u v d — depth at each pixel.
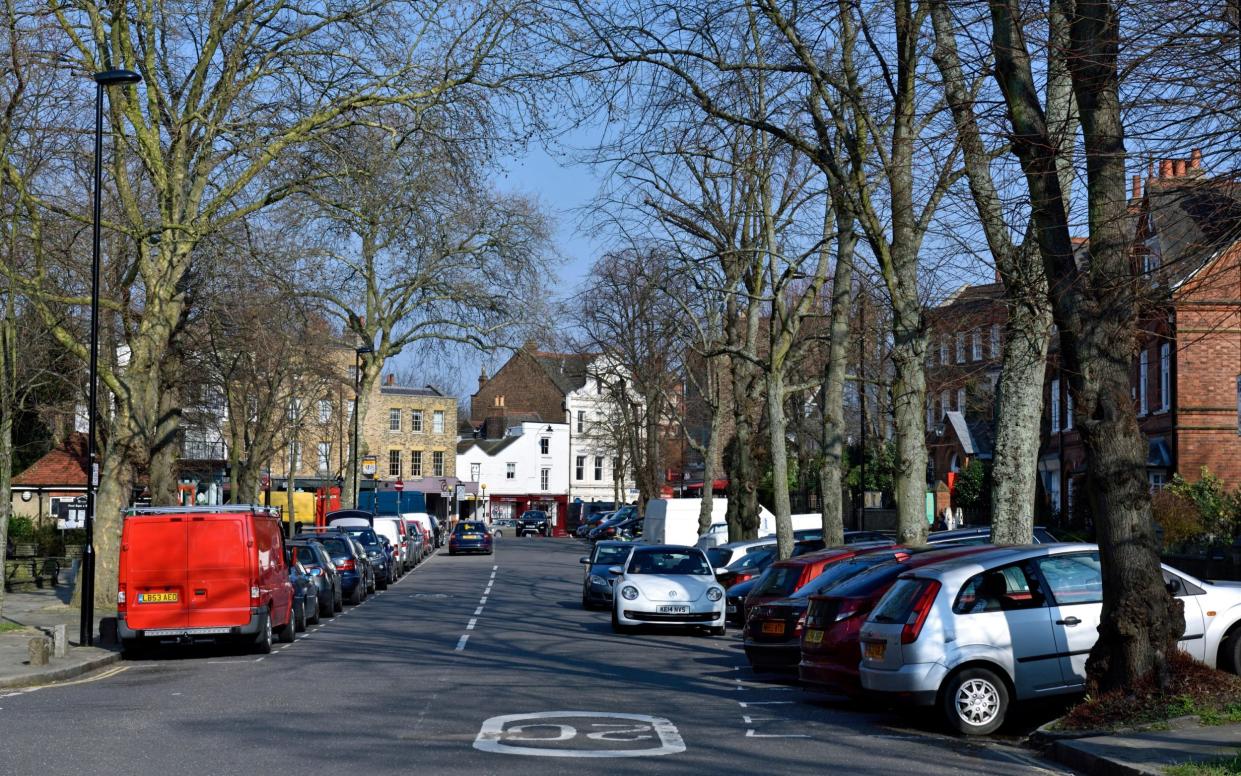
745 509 36.84
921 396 18.91
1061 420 44.53
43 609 26.67
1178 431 35.62
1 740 11.09
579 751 10.54
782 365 27.92
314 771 9.52
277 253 28.50
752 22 17.97
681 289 33.75
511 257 46.84
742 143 23.05
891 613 12.39
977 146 12.78
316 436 78.56
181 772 9.47
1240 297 11.87
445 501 97.31
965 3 11.91
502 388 115.81
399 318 49.50
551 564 54.66
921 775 9.62
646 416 57.31
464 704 13.57
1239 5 9.72
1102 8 11.20
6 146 22.67
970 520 48.44
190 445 54.22
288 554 22.52
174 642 20.44
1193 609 12.66
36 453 54.12
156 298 26.03
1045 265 12.41
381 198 26.22
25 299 27.20
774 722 12.63
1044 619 12.10
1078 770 9.95
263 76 25.52
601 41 17.78
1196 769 8.83
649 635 23.77
